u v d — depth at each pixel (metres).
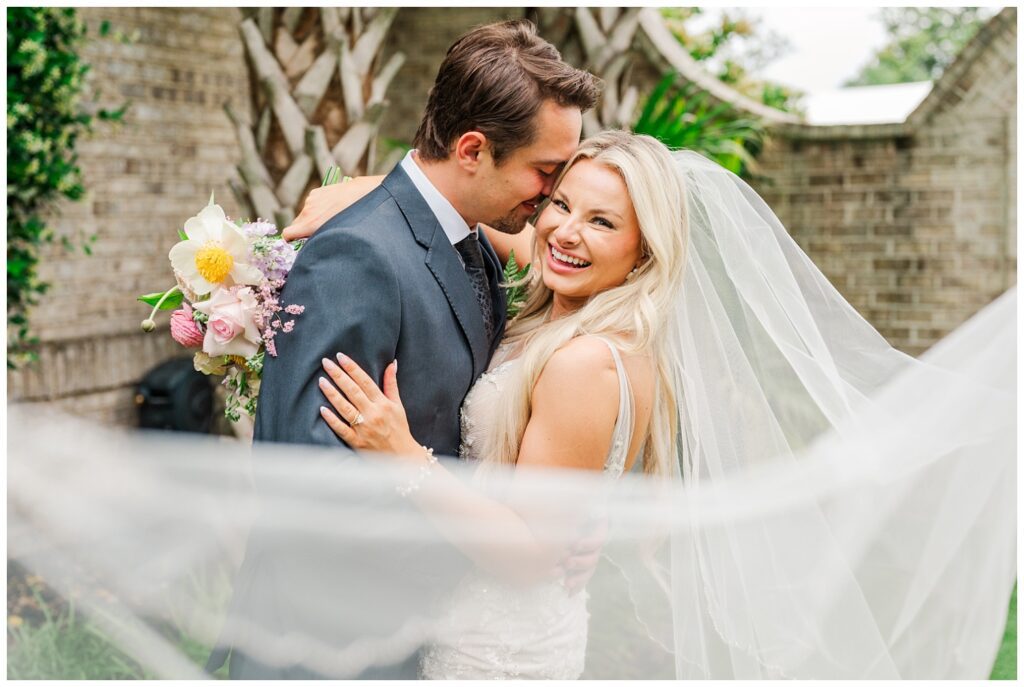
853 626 1.82
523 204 1.83
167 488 1.38
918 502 1.85
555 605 1.84
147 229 5.34
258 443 1.60
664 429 1.90
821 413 1.91
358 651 1.65
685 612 1.86
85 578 1.37
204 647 1.48
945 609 1.82
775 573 1.84
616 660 1.97
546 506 1.69
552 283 1.82
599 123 3.50
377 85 3.37
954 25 13.05
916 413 1.90
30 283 4.25
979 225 5.47
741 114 5.70
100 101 5.02
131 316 5.23
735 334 1.91
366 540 1.59
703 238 1.90
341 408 1.55
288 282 1.65
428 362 1.69
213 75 5.69
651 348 1.83
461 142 1.74
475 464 1.80
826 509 1.86
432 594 1.78
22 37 3.90
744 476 1.88
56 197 4.36
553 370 1.72
